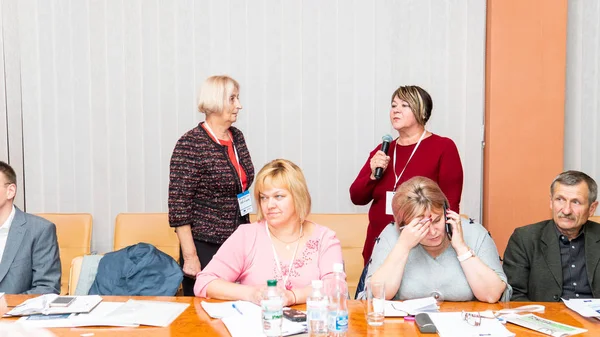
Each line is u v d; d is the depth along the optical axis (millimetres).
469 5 3973
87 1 4078
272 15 4047
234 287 2314
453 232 2316
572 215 2559
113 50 4094
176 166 3016
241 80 4082
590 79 3982
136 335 1928
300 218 2438
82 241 3750
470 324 1994
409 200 2283
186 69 4086
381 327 2002
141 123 4117
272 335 1853
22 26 4113
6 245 2809
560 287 2635
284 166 2428
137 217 3756
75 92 4125
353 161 4082
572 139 4020
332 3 4027
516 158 3930
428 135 3084
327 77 4055
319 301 1892
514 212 3947
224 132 3150
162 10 4066
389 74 4027
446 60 4004
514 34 3895
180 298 2381
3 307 2129
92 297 2334
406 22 4008
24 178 4180
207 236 3053
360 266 3525
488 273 2279
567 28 3971
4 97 4152
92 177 4156
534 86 3900
